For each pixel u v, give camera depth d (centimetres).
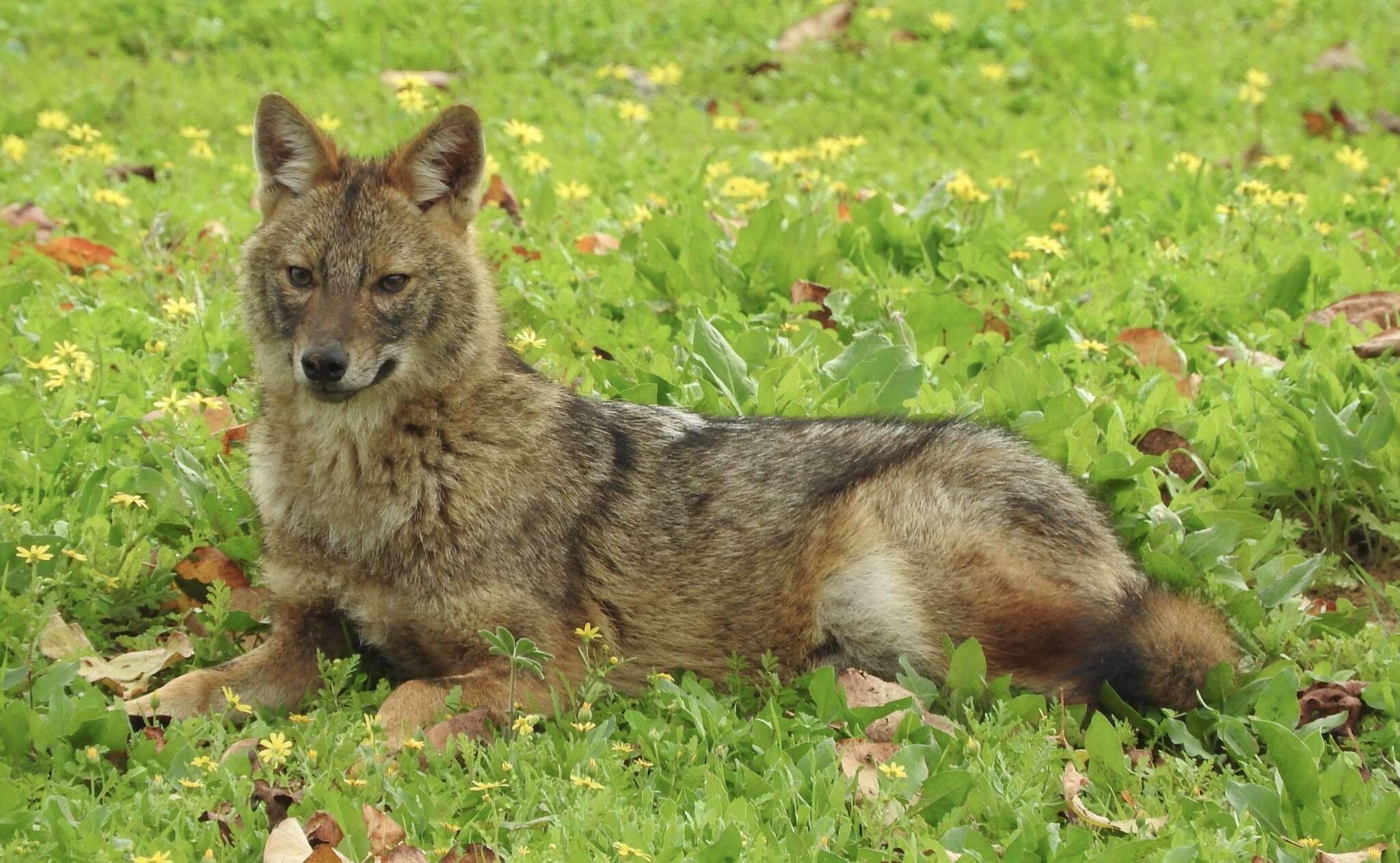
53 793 743
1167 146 2250
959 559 953
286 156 995
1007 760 841
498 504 939
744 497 1005
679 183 1942
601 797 747
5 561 926
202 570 1005
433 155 975
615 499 989
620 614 980
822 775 789
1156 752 909
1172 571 1030
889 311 1397
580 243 1609
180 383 1245
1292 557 1095
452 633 935
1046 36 2731
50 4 2567
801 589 988
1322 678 958
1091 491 1031
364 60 2473
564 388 1026
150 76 2309
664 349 1316
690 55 2611
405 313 943
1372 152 2280
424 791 768
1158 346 1381
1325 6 3109
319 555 941
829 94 2502
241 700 916
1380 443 1174
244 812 737
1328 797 818
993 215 1672
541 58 2516
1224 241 1678
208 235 1597
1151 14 3002
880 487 982
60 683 841
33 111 2041
